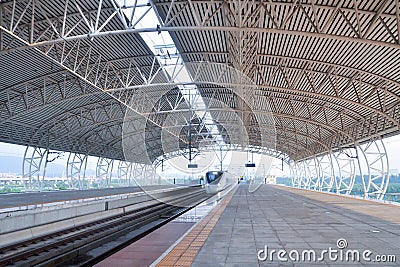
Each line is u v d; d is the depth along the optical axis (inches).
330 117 1267.2
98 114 1355.8
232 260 283.1
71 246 477.7
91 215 697.0
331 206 788.6
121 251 343.0
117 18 653.9
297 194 1341.0
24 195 1138.0
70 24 676.1
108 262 301.7
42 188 1465.3
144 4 593.3
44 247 444.5
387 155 1121.4
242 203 893.8
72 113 1286.9
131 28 571.2
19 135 1301.7
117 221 707.4
